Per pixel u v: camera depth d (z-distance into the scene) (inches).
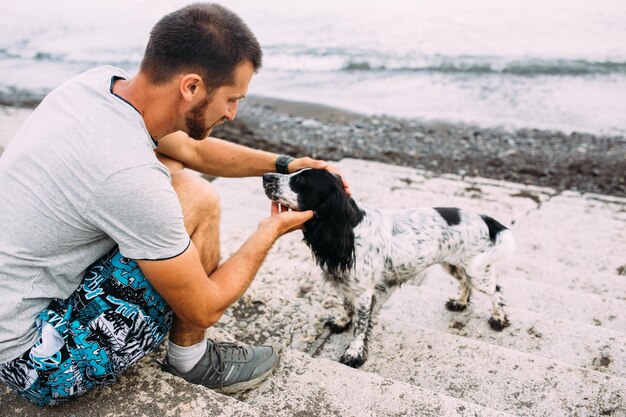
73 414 78.3
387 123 365.7
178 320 82.1
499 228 125.0
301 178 108.3
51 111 68.4
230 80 70.6
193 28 67.0
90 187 64.4
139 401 80.4
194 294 72.5
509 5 574.6
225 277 79.4
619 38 465.4
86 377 73.4
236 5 650.8
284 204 110.7
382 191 219.5
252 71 73.2
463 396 97.7
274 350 96.0
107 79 70.7
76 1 803.4
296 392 89.6
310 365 95.3
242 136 334.6
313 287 130.3
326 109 394.6
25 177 66.3
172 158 103.1
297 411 85.7
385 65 467.5
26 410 79.4
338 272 114.0
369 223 115.6
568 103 374.9
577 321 131.8
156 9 743.1
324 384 90.7
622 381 97.1
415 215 123.7
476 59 455.2
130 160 65.0
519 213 204.1
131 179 64.6
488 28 518.3
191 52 66.8
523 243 180.1
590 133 333.1
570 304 137.1
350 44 514.6
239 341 114.0
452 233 122.3
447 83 426.9
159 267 68.6
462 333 127.3
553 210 209.8
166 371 89.4
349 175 242.8
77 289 72.1
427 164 303.1
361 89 428.1
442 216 124.0
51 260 68.9
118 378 84.3
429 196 214.1
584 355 114.5
